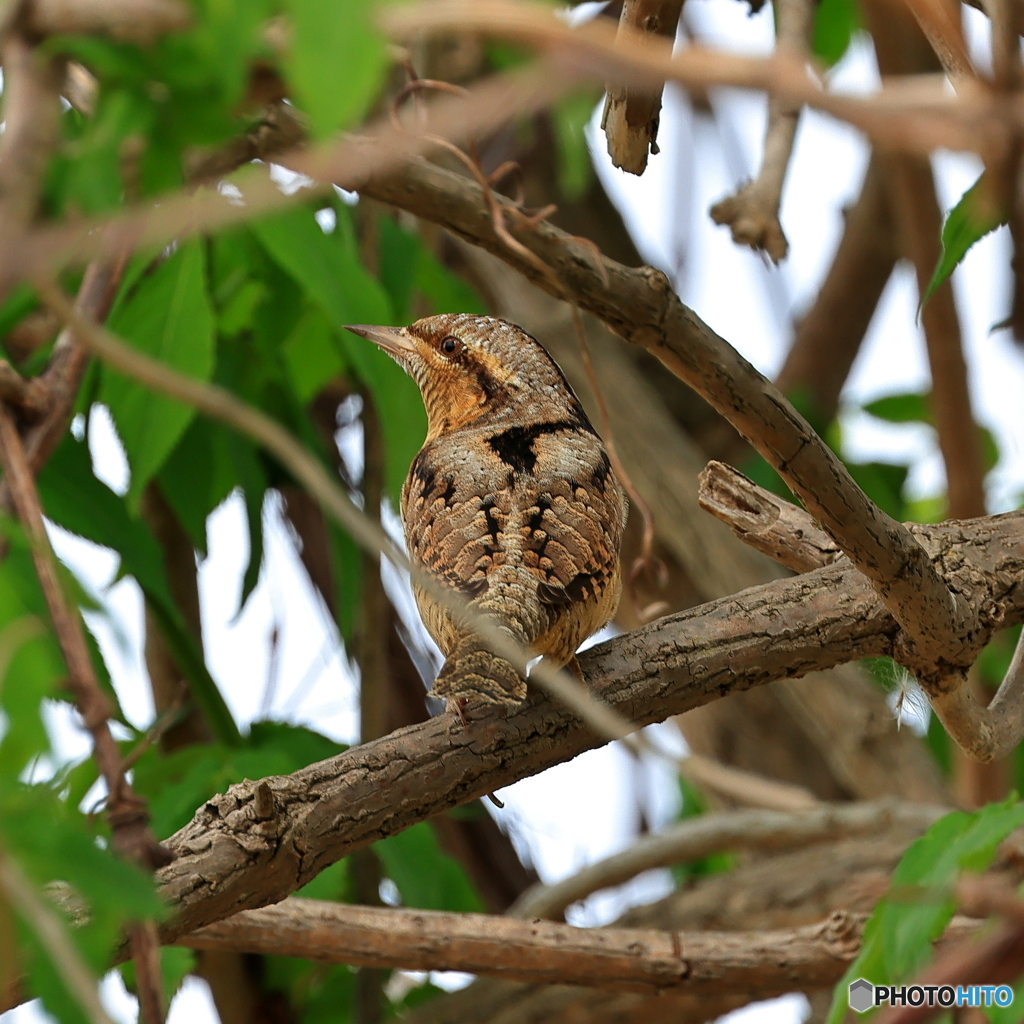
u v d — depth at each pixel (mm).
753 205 6809
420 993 11945
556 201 15164
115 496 9516
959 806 11719
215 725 10219
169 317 8734
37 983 3449
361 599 10812
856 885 10578
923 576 6688
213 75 3600
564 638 7238
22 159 3279
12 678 3389
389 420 10086
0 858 3094
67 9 3418
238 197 6145
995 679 13656
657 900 11242
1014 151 2891
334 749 10547
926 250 11508
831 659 7246
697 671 7090
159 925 5855
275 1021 11484
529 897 11875
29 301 8977
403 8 3029
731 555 13781
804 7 6648
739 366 6285
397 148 3662
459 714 6676
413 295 12648
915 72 8148
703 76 2898
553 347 14398
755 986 8648
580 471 8078
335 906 8266
